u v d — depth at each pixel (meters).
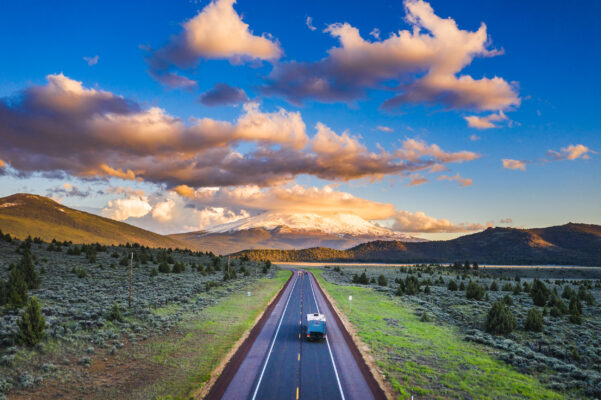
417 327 44.16
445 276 135.88
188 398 22.11
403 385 24.91
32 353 26.50
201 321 42.53
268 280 103.88
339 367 28.31
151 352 30.41
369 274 141.25
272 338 36.72
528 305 61.78
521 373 28.50
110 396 22.09
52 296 46.91
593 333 42.69
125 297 51.72
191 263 118.56
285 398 22.53
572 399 23.47
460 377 26.75
